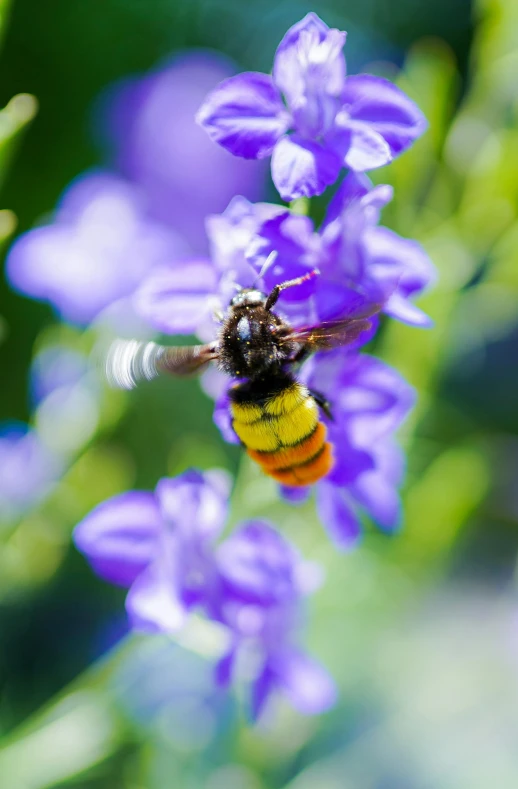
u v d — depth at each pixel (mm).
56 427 273
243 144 207
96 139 340
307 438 220
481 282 271
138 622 228
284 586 233
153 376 221
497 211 261
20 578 275
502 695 297
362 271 212
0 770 250
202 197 312
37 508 272
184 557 231
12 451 273
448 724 297
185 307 219
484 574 313
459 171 262
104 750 257
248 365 221
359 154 206
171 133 313
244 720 266
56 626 312
